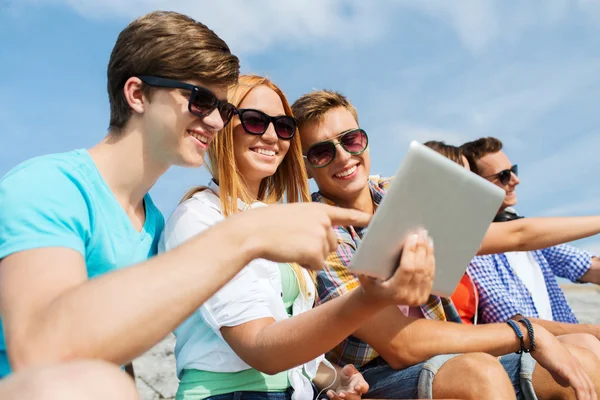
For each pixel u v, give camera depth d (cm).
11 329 114
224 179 229
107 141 187
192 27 187
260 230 114
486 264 318
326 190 288
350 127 279
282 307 208
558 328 287
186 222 206
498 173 410
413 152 138
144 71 180
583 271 390
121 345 102
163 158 186
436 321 229
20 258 132
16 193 144
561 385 213
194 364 202
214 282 109
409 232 147
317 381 238
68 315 103
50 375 73
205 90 182
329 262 253
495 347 218
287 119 254
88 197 166
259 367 179
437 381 205
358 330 229
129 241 182
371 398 229
